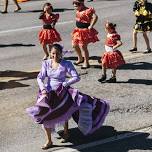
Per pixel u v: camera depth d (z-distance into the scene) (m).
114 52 16.08
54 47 11.81
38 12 29.42
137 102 14.60
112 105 14.39
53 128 11.92
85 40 17.50
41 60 19.25
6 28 25.20
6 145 12.16
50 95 11.48
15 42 22.23
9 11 30.31
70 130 12.86
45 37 18.62
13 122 13.43
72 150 11.84
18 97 15.30
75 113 11.88
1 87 16.25
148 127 12.95
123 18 26.45
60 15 27.88
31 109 11.48
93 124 11.80
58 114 11.55
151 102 14.59
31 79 17.02
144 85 16.06
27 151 11.82
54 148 11.94
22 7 31.45
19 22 26.62
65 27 24.66
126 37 22.28
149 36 22.44
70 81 11.70
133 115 13.72
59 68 11.77
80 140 12.33
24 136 12.61
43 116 11.48
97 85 16.17
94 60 18.92
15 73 17.70
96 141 12.27
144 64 18.25
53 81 11.77
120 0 32.66
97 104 11.91
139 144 12.06
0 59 19.56
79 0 17.44
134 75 17.06
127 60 18.80
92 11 17.42
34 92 15.73
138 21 19.42
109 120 13.40
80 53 18.23
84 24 17.53
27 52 20.52
